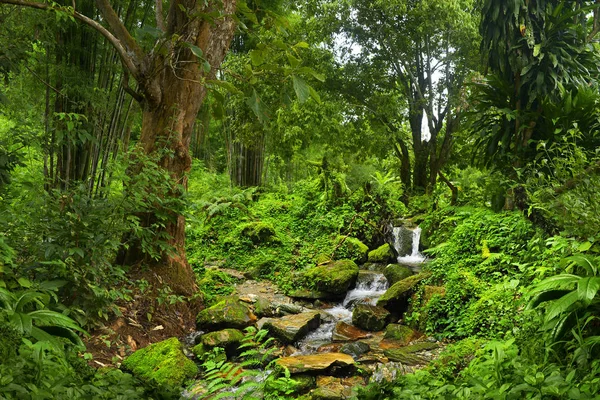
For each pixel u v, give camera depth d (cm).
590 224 345
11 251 366
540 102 688
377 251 977
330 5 1391
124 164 533
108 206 488
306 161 1404
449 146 1525
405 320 646
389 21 1360
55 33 675
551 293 317
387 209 1125
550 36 705
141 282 586
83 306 462
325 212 1154
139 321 571
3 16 504
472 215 741
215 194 1302
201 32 623
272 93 1302
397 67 1488
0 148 459
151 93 620
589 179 379
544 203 406
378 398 315
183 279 662
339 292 799
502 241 630
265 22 305
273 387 327
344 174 1238
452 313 579
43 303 349
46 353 289
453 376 390
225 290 773
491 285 573
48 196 446
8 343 242
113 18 591
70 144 653
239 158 1627
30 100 647
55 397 216
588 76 721
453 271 642
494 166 762
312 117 1335
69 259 443
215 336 550
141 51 614
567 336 313
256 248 1004
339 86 1418
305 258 958
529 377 241
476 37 1391
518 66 699
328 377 486
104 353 491
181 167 651
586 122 639
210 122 1984
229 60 1275
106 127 816
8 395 198
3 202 450
